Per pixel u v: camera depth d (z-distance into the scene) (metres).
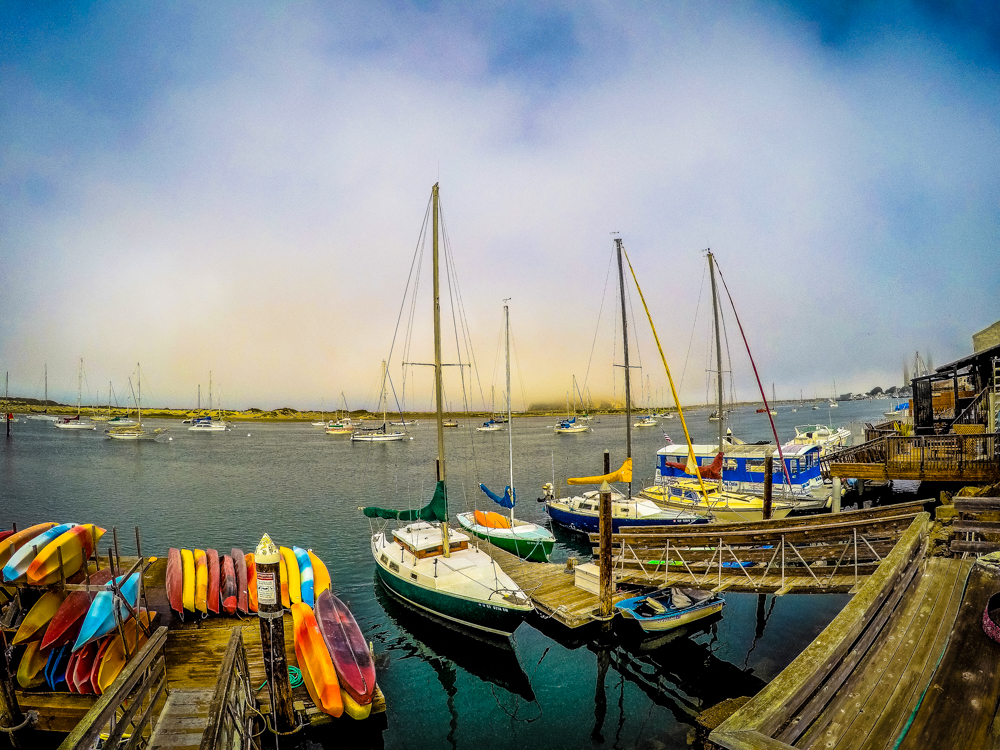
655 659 17.19
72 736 5.02
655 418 159.88
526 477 60.19
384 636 19.55
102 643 13.04
